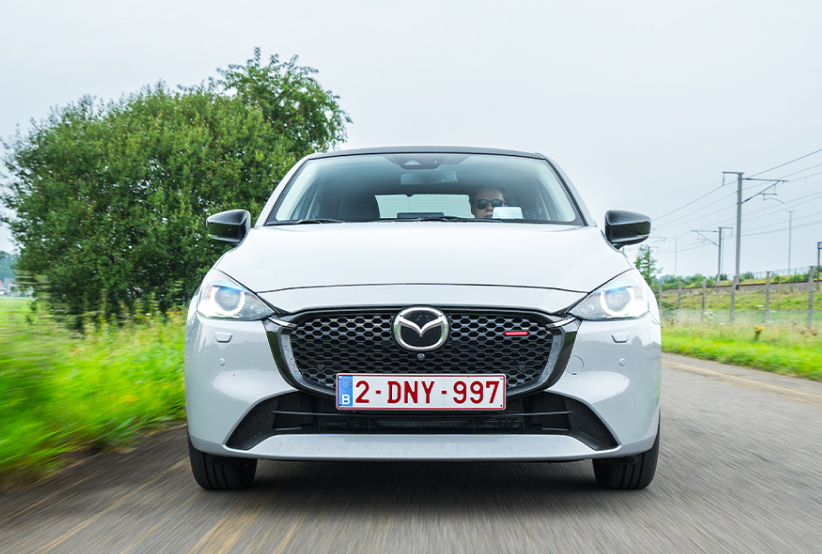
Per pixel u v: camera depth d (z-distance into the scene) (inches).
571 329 94.7
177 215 1007.0
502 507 98.5
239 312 97.2
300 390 93.8
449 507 98.4
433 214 134.4
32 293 149.9
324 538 84.8
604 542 83.6
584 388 93.9
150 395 175.5
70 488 110.2
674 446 145.7
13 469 116.6
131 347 224.2
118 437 146.3
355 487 109.7
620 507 98.8
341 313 94.8
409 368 94.1
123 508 98.2
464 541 83.7
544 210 135.0
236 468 103.2
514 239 111.3
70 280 969.5
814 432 165.3
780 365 361.4
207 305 100.3
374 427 94.7
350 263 100.7
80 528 89.0
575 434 94.1
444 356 94.4
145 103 1170.6
